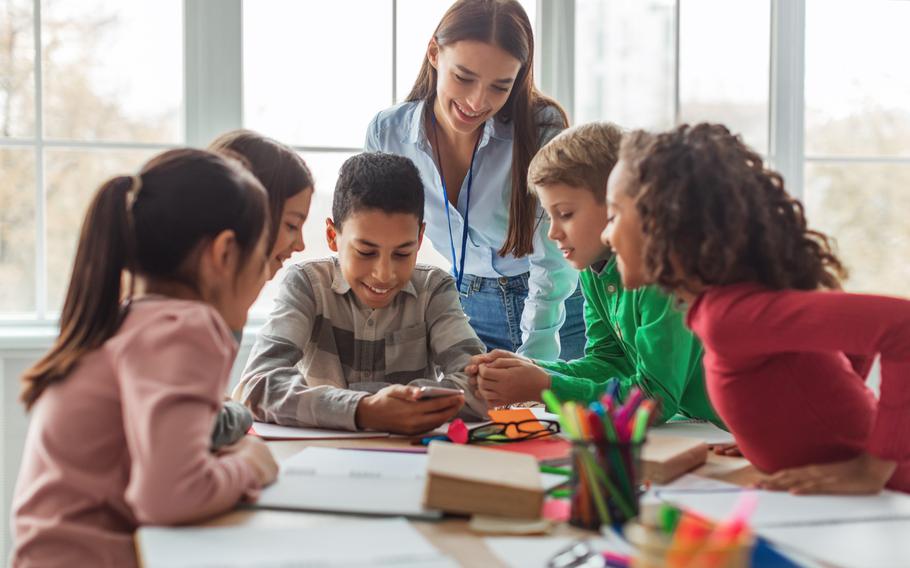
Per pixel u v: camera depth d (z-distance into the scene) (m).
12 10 2.22
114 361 0.97
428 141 1.98
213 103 2.28
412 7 2.38
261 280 1.13
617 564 0.76
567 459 1.15
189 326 0.95
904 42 2.78
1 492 2.11
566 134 1.53
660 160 1.06
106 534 0.95
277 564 0.77
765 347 1.04
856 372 1.25
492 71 1.76
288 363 1.54
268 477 1.02
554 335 1.98
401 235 1.56
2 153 2.24
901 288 2.84
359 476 1.06
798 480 1.02
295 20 2.33
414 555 0.79
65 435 0.97
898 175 2.81
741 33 2.58
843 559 0.79
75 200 2.29
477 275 2.07
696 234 1.04
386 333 1.68
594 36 2.45
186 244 1.04
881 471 1.01
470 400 1.48
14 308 2.29
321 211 2.39
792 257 1.09
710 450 1.25
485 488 0.91
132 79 2.29
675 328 1.44
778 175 1.12
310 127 2.36
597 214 1.48
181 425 0.89
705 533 0.68
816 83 2.74
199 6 2.25
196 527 0.88
